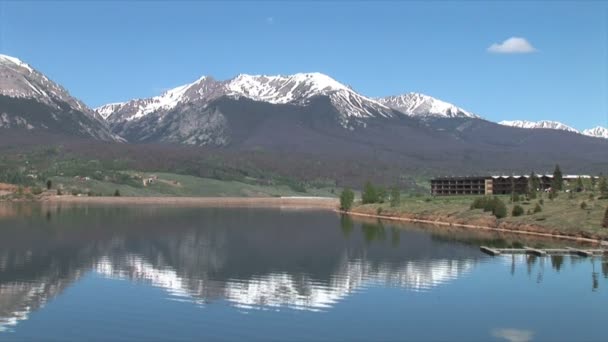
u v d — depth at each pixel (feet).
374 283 255.50
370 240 413.39
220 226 524.52
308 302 220.84
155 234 445.37
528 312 210.38
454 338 183.21
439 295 233.55
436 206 640.17
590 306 218.59
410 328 191.21
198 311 207.21
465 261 312.71
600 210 457.27
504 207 515.50
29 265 291.17
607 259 319.27
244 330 187.01
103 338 179.22
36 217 602.85
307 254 340.18
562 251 338.13
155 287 243.81
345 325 193.47
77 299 222.28
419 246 378.53
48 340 177.17
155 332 184.44
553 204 529.45
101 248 357.82
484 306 217.15
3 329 186.80
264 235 447.01
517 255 334.65
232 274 274.16
